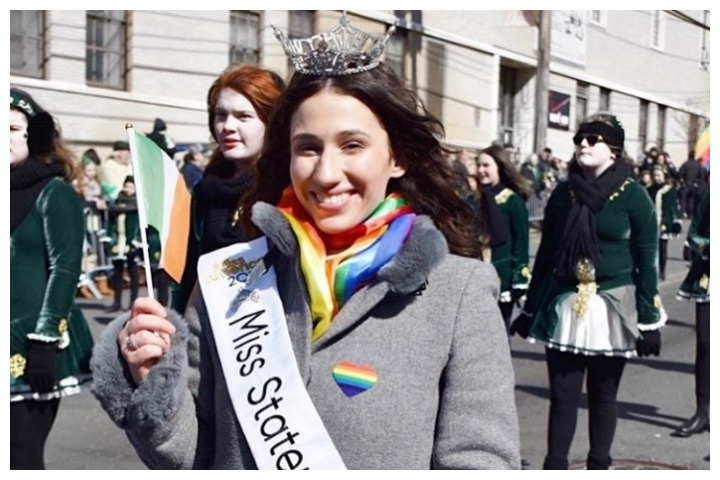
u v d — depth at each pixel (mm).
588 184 4797
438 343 1974
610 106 24766
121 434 6070
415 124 2041
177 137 14938
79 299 11125
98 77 14000
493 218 6617
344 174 1990
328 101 1993
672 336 9227
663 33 24609
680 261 16266
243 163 3926
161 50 14695
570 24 23672
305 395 1978
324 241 2039
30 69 13141
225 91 3930
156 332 2018
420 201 2100
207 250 3865
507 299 6754
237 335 2057
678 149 25109
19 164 3801
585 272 4766
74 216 3814
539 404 6781
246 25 15984
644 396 6863
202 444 2090
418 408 1954
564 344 4754
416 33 19797
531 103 23891
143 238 2133
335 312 2002
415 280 1946
